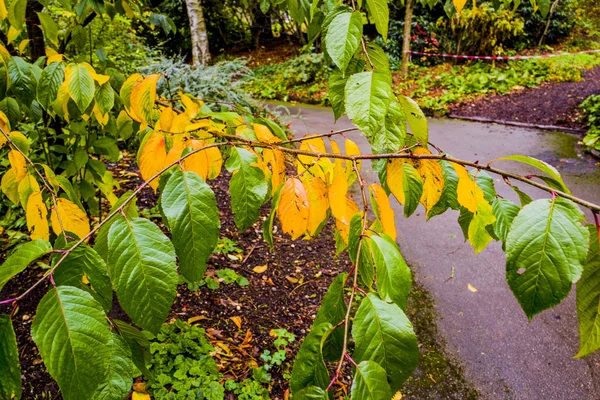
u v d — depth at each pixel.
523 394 2.29
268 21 13.95
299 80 10.37
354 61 0.70
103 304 0.55
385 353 0.43
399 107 0.67
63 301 0.44
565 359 2.51
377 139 0.67
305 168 0.73
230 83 6.26
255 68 12.21
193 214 0.53
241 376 2.24
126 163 4.52
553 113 7.49
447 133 6.80
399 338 0.44
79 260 0.50
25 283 2.60
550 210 0.48
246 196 0.65
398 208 4.33
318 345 0.46
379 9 0.63
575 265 0.45
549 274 0.46
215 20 13.91
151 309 0.48
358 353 0.44
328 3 0.82
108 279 0.50
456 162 0.66
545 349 2.58
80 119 1.76
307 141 0.87
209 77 5.80
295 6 1.29
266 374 2.24
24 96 1.07
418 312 2.88
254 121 1.16
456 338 2.66
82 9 1.52
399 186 0.74
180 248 0.52
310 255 3.44
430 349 2.57
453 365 2.46
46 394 2.01
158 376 2.08
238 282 2.98
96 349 0.43
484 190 0.73
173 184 0.54
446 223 4.04
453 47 10.56
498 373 2.41
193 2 9.13
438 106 8.24
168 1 12.35
